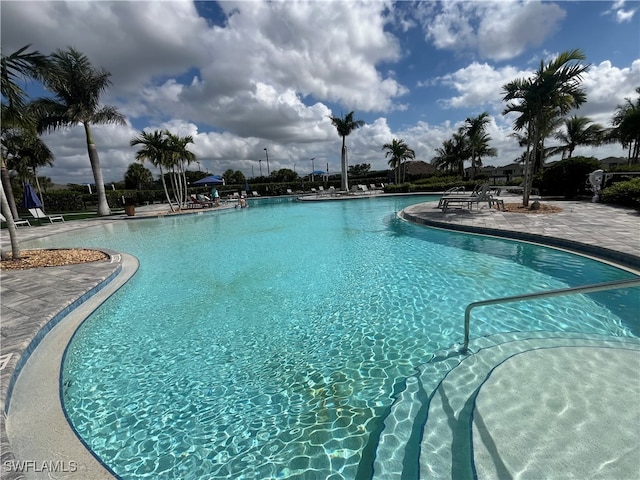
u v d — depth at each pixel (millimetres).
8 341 3293
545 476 1620
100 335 3877
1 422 2254
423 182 28781
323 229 11047
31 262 6793
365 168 57250
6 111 7180
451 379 2637
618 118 29812
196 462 2092
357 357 3211
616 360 2689
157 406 2641
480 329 3566
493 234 7902
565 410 2070
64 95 17984
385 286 5141
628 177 12969
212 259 7402
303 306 4527
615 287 2002
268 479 1939
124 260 7305
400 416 2355
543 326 3525
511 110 10961
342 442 2182
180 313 4453
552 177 14891
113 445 2248
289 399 2660
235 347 3518
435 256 6688
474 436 1920
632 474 1588
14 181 23953
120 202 27891
